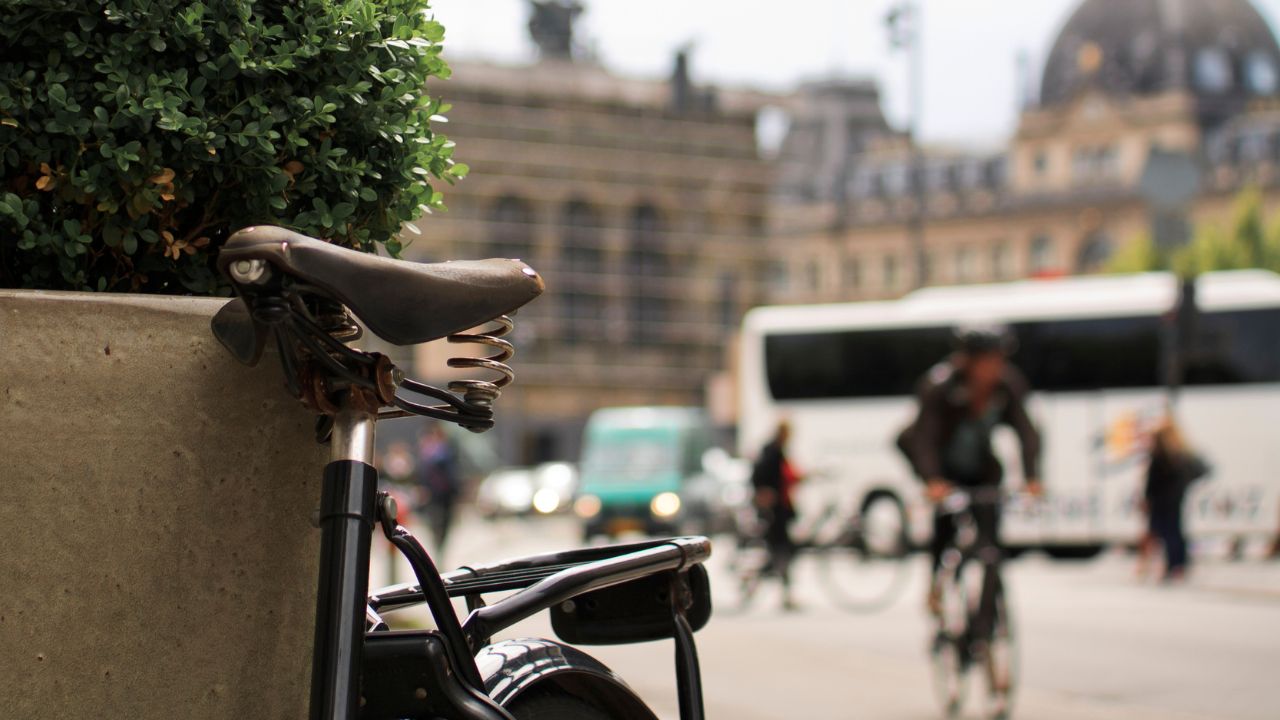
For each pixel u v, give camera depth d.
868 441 27.27
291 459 2.26
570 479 50.34
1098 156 105.50
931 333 27.09
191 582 2.19
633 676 8.93
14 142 2.22
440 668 2.10
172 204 2.34
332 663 1.99
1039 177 106.19
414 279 2.05
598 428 32.44
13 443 2.08
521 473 52.47
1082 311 25.92
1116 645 12.69
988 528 8.32
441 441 23.47
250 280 1.89
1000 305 26.47
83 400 2.12
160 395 2.17
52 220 2.29
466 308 2.12
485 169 81.38
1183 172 19.97
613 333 82.94
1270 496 24.75
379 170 2.50
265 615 2.25
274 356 2.25
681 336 84.88
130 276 2.38
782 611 17.81
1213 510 24.91
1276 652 12.19
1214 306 25.17
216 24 2.32
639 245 84.56
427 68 2.57
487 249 81.06
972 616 8.30
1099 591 18.88
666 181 85.12
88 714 2.12
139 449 2.15
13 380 2.08
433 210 2.61
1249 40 108.81
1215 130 106.44
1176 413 20.56
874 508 27.19
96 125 2.23
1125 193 102.81
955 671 8.41
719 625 15.65
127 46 2.25
